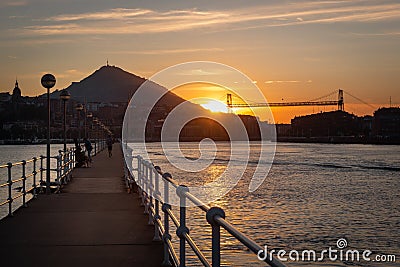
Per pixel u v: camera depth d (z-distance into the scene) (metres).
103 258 8.72
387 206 34.62
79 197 17.05
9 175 12.88
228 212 29.36
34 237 10.42
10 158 65.38
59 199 16.48
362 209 32.84
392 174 66.62
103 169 30.70
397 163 91.38
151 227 11.46
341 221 27.14
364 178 60.50
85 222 12.16
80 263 8.40
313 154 131.00
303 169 75.81
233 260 15.20
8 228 11.41
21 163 14.09
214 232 4.89
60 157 20.17
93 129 66.00
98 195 17.62
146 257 8.77
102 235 10.59
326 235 22.56
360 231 23.91
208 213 4.88
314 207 33.06
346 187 49.12
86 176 25.70
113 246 9.59
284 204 34.09
